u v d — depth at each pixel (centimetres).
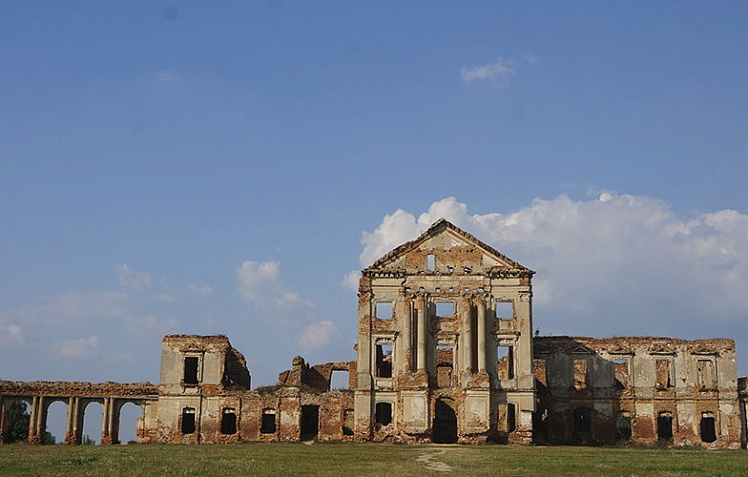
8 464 4303
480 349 7431
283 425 7806
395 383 7494
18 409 9175
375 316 7631
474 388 7331
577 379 8150
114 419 7962
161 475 3747
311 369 8769
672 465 4541
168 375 7969
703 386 7994
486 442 7238
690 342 8100
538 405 7994
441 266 7700
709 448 7769
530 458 5200
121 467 4144
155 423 7975
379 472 4097
